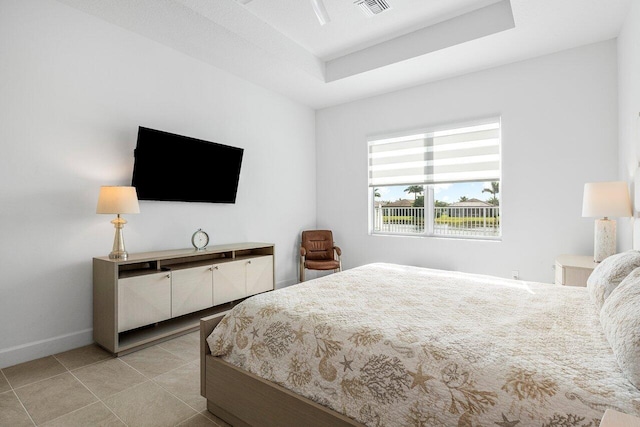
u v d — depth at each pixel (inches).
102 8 100.7
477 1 112.3
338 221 191.3
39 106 93.7
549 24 108.2
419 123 161.2
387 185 175.5
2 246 88.0
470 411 39.6
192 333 114.9
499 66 139.3
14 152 89.6
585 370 40.3
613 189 97.8
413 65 137.9
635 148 92.4
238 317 67.6
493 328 54.1
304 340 57.0
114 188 97.1
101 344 100.0
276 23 122.0
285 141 178.5
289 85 161.2
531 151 133.4
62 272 98.5
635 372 35.7
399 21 123.0
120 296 95.5
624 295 47.2
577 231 125.3
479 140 148.7
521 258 136.3
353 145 184.7
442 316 60.4
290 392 55.6
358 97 178.5
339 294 75.4
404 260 167.3
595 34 114.7
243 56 132.7
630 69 98.7
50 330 96.3
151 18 106.6
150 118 119.5
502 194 140.0
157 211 122.1
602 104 119.7
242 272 133.7
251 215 160.1
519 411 37.0
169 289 107.8
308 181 194.7
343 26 125.1
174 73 126.9
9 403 72.0
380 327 54.5
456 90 150.2
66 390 77.5
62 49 97.9
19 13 89.8
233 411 63.4
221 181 141.5
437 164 159.9
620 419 26.4
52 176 96.5
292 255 184.1
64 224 99.0
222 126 144.7
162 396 75.4
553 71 128.3
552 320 57.8
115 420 66.6
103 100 107.0
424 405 42.9
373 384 47.8
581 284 99.0
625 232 106.0
